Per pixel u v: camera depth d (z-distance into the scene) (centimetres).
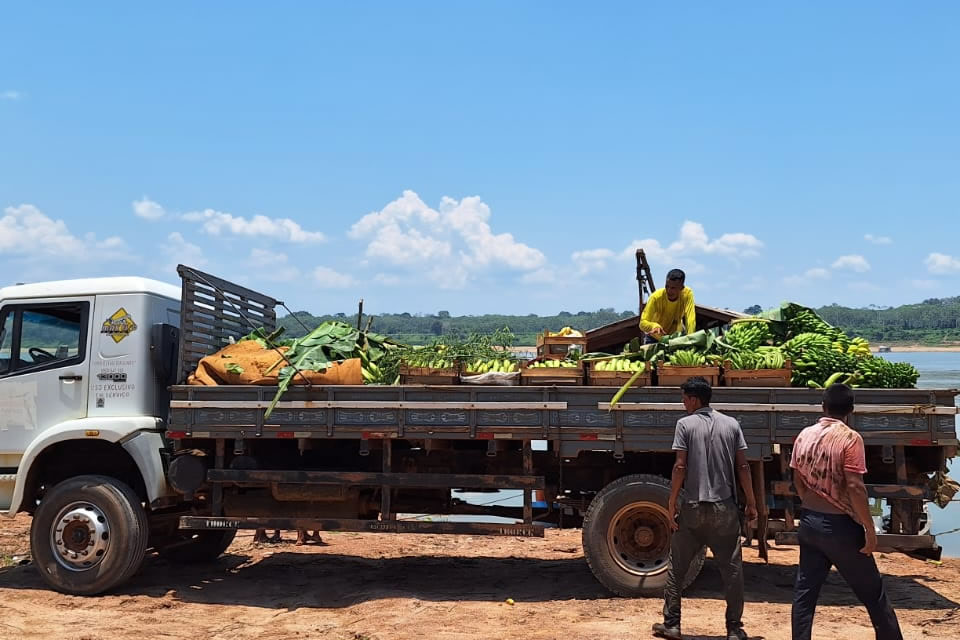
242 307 917
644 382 743
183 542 897
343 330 830
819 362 745
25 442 795
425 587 802
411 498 820
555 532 1182
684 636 625
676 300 852
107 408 789
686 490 608
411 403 739
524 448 750
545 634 628
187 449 783
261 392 755
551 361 766
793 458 556
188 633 652
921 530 766
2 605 722
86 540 760
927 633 641
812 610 538
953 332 17938
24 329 813
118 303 800
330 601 756
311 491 771
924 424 700
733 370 726
